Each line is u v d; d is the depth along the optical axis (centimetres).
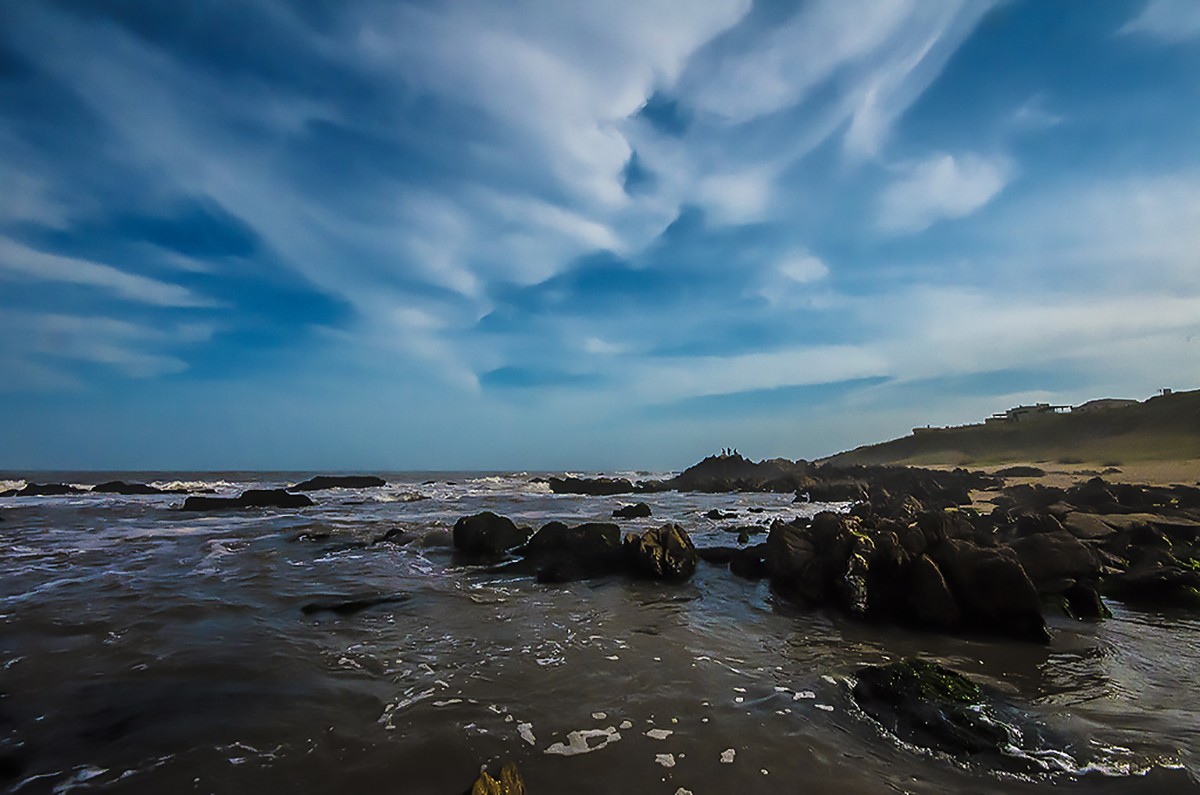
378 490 4628
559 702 670
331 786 491
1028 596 964
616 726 607
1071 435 7006
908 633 982
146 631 931
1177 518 1822
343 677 746
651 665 802
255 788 489
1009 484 3891
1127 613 1130
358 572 1445
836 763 531
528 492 4925
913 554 1105
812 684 737
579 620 1049
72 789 489
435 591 1261
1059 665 828
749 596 1255
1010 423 8588
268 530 2170
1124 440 6131
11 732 589
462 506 3294
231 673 755
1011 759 536
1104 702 685
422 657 830
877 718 630
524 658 827
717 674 770
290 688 707
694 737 582
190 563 1535
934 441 9075
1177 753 548
